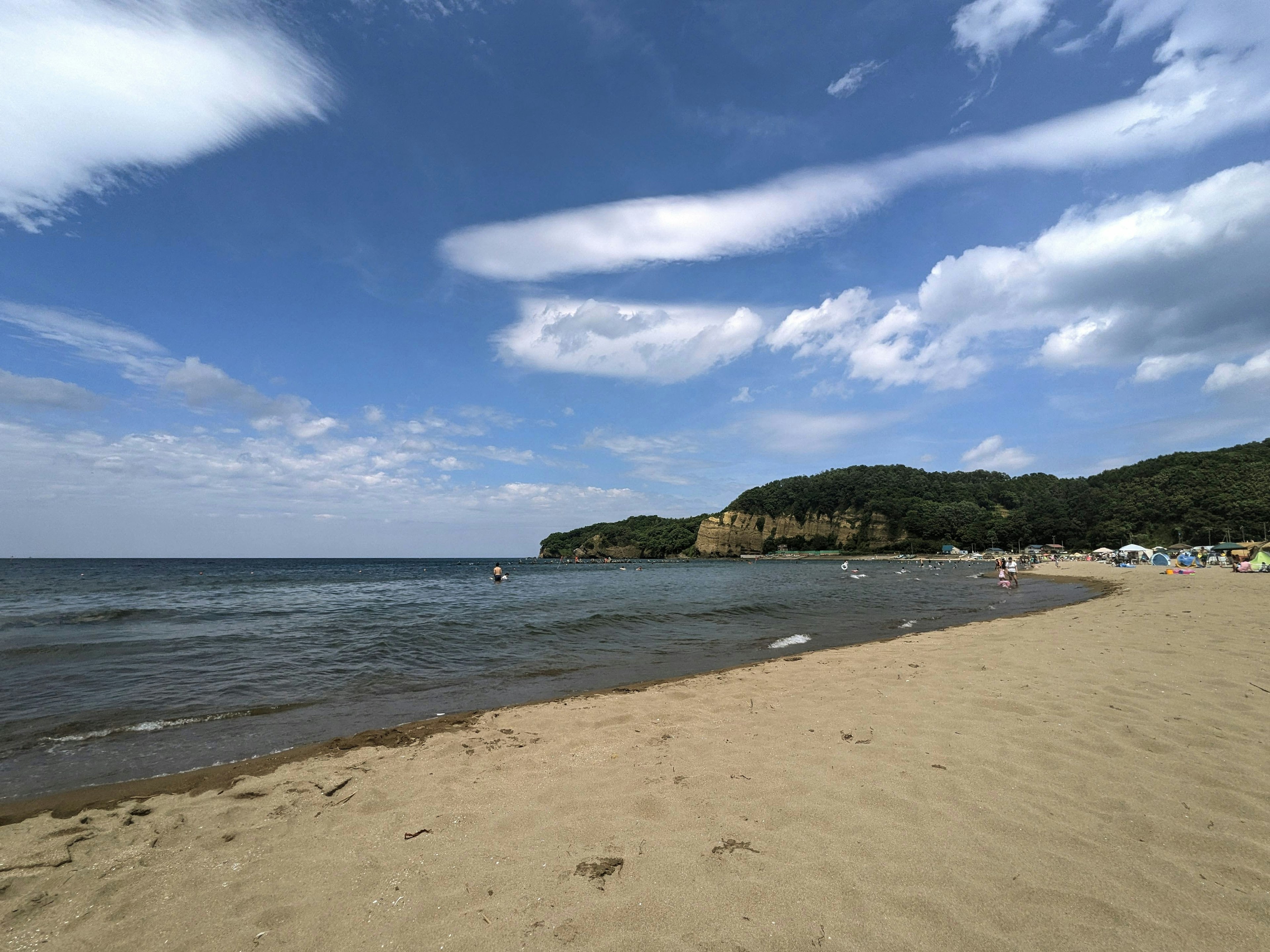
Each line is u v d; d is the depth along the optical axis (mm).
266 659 12453
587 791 4820
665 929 2912
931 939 2740
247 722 7930
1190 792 4215
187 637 15430
